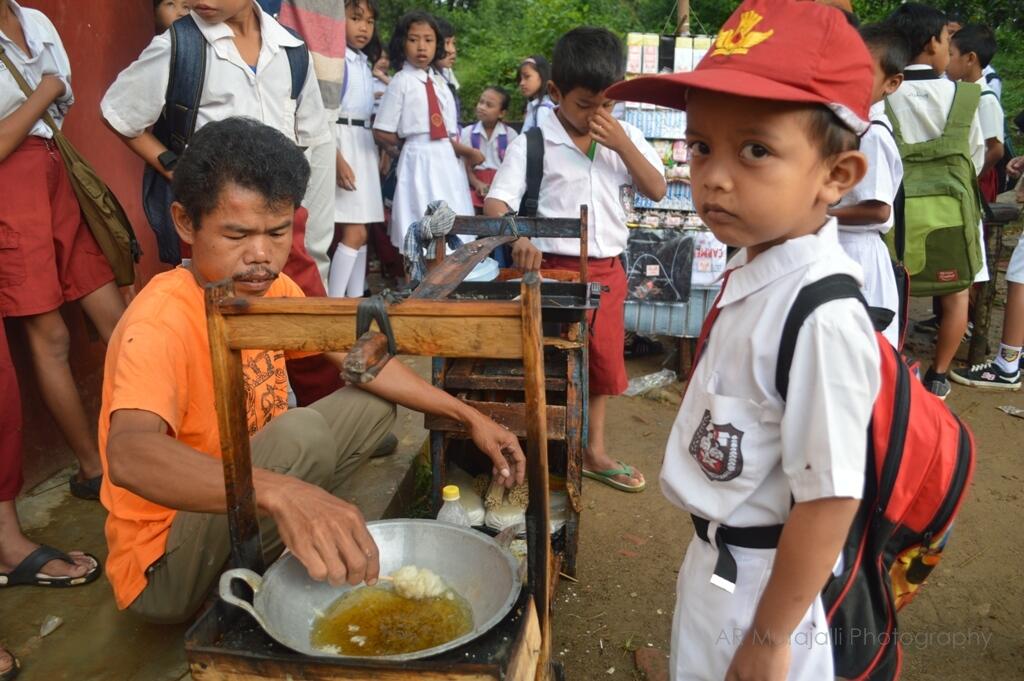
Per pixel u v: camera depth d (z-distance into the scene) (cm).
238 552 132
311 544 128
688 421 134
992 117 452
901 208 327
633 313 414
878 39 267
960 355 471
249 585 132
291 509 131
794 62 109
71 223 248
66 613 210
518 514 232
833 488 106
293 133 301
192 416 178
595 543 271
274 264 174
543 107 551
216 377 122
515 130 666
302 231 301
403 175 486
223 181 161
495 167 634
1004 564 261
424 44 469
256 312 119
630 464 331
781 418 118
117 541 178
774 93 104
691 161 123
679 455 136
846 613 124
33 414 271
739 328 123
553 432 226
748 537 128
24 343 264
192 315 175
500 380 222
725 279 141
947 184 353
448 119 530
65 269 248
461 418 196
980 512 294
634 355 458
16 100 226
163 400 159
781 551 115
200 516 172
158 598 179
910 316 547
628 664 214
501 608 128
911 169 359
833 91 109
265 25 288
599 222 289
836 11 113
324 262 375
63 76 240
